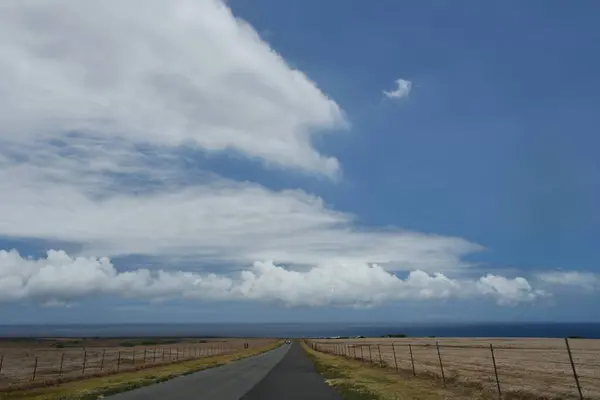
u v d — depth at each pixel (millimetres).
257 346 146500
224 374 36844
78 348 115562
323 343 150125
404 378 31359
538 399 21172
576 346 83438
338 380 30484
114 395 23344
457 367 41094
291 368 44156
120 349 112375
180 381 30734
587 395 21953
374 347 100500
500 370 37281
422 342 128875
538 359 51312
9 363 59875
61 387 28094
